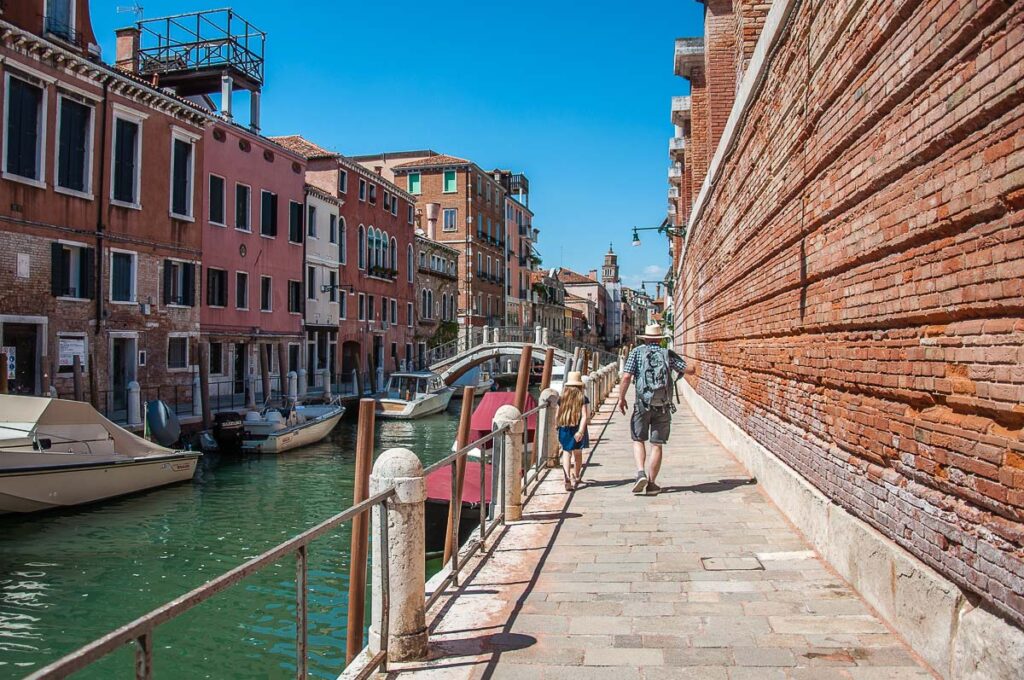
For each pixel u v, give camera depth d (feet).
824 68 18.95
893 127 14.44
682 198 94.32
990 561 11.24
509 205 253.03
